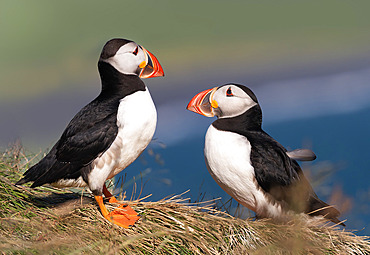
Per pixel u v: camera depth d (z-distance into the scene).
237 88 7.51
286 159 7.25
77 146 6.76
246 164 7.14
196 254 6.41
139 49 7.21
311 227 7.28
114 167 6.95
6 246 5.50
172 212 6.96
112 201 7.29
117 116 6.80
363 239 7.48
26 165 8.25
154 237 6.49
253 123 7.58
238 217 7.31
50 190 7.62
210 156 7.39
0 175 7.26
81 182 6.96
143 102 6.99
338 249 7.04
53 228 6.36
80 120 6.88
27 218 6.48
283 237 6.76
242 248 6.57
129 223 6.62
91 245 6.00
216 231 6.82
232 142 7.25
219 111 7.60
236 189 7.36
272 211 7.26
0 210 6.52
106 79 7.17
